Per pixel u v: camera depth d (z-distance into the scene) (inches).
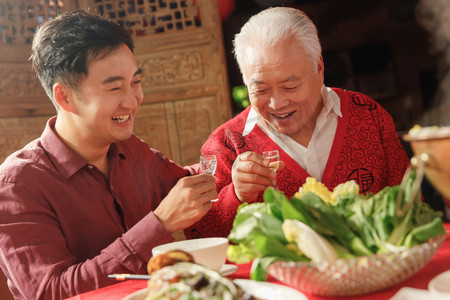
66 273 50.5
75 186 58.9
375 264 29.4
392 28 259.8
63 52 55.4
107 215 60.2
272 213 35.6
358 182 67.8
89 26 56.0
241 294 28.3
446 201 56.1
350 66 266.2
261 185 56.4
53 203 56.2
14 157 58.4
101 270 49.4
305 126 67.8
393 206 33.5
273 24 60.9
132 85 59.0
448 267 35.9
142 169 66.8
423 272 35.3
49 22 57.9
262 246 32.9
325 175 67.7
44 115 131.0
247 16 243.3
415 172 34.5
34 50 58.6
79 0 140.1
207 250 37.9
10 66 125.2
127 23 145.9
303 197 35.7
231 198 59.8
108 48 55.9
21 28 129.6
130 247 50.1
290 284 32.9
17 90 126.3
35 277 51.1
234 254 35.5
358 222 34.0
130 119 59.4
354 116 69.4
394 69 262.7
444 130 27.4
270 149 68.9
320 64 66.1
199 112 142.9
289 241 33.1
